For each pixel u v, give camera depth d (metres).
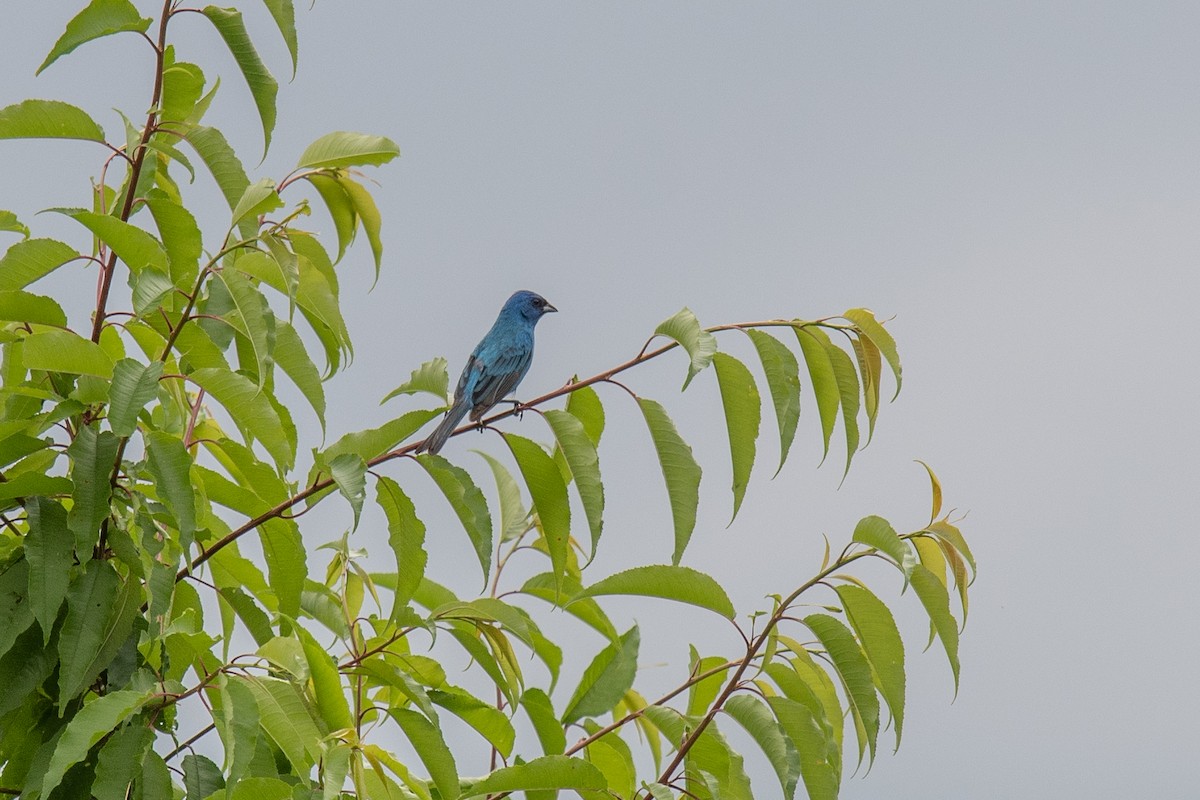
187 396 10.64
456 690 9.65
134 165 8.84
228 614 10.11
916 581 9.44
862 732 9.66
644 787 8.62
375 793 8.29
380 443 9.20
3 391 8.57
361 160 9.15
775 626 9.20
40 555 8.35
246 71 9.16
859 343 10.02
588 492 9.55
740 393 9.83
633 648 10.37
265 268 9.42
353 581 10.80
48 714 8.91
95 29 8.59
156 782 8.29
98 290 8.94
